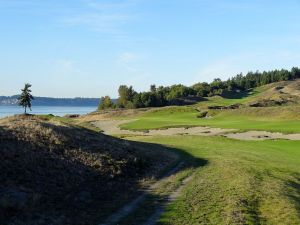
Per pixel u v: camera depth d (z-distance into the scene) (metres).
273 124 87.44
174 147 50.19
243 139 70.62
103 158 28.81
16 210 17.02
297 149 55.50
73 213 18.44
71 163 25.53
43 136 28.30
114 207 20.14
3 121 33.03
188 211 20.14
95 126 110.50
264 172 34.00
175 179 28.48
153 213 19.47
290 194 26.62
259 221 19.61
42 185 20.92
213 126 89.19
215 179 29.00
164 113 141.25
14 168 21.47
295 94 187.75
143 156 34.78
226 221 18.72
